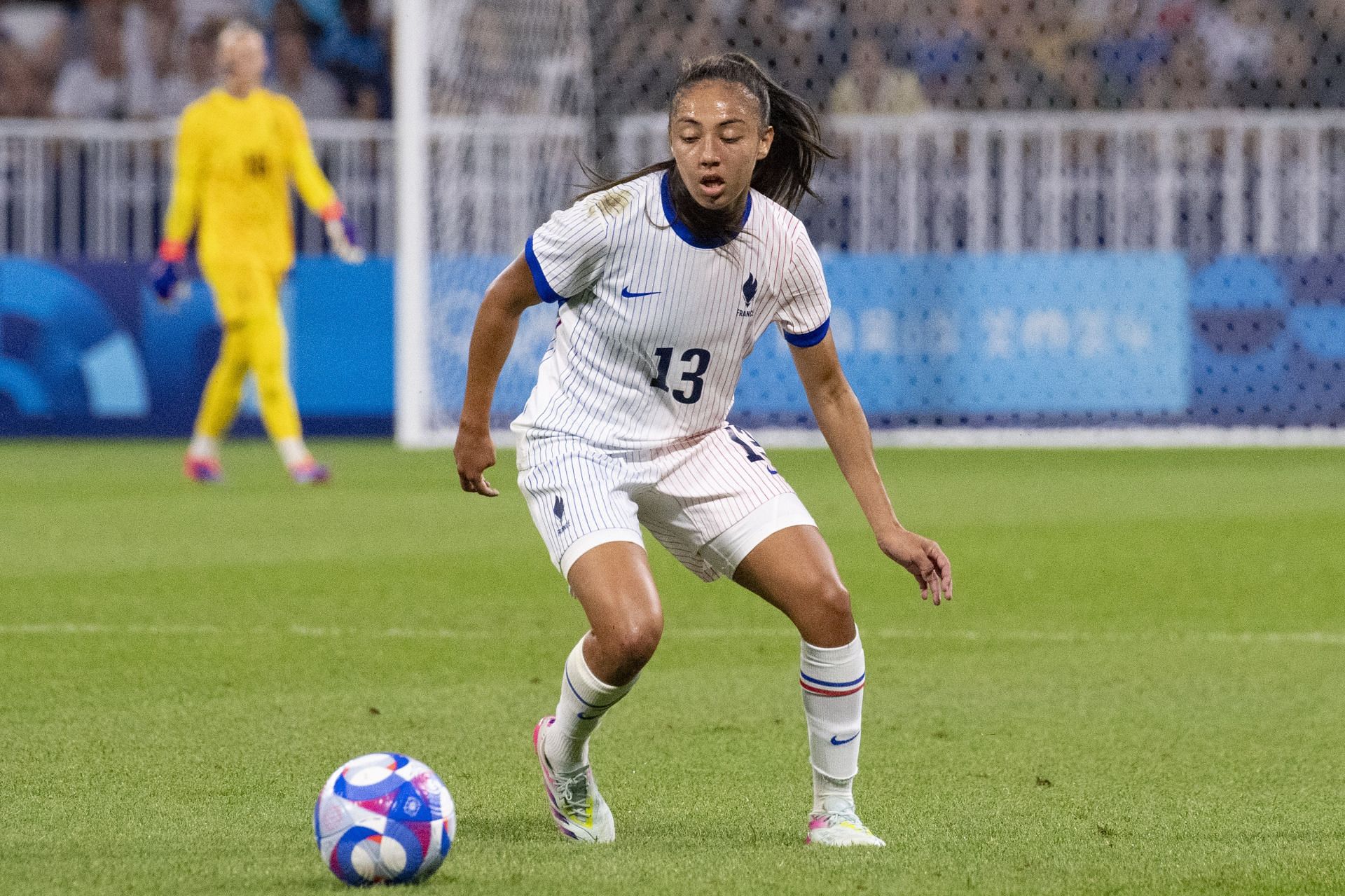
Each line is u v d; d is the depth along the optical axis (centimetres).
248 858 1138
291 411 3847
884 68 5572
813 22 5506
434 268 4962
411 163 4712
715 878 1085
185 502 3572
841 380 1248
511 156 4981
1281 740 1596
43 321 5144
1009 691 1822
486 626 2209
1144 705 1755
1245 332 4897
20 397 5162
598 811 1220
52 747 1523
